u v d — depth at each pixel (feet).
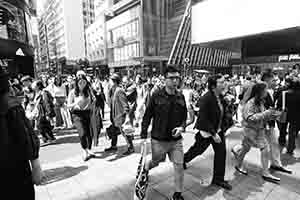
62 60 190.49
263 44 36.09
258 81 10.87
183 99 8.65
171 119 8.26
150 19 109.60
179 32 112.78
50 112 17.89
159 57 109.29
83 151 14.32
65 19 197.06
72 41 202.39
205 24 34.88
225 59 149.28
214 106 9.45
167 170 11.96
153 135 8.48
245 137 10.92
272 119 10.70
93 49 171.22
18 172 4.56
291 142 13.56
